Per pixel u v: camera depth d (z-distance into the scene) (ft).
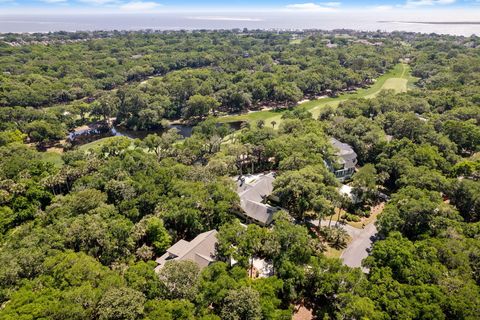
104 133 459.73
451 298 144.77
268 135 342.44
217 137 357.82
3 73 617.21
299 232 185.78
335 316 158.71
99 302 137.90
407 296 149.28
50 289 146.61
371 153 327.88
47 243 184.03
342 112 423.64
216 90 576.20
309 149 299.38
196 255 186.50
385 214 215.72
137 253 196.13
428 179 247.91
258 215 237.86
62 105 503.61
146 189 242.37
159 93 530.27
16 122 429.79
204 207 222.89
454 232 190.08
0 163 294.25
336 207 244.83
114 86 653.30
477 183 239.50
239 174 317.22
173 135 370.53
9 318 126.31
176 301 142.82
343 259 192.44
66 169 279.08
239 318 136.46
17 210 242.58
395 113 388.37
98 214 209.36
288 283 165.58
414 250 176.55
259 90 551.18
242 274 164.14
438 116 392.68
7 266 161.58
